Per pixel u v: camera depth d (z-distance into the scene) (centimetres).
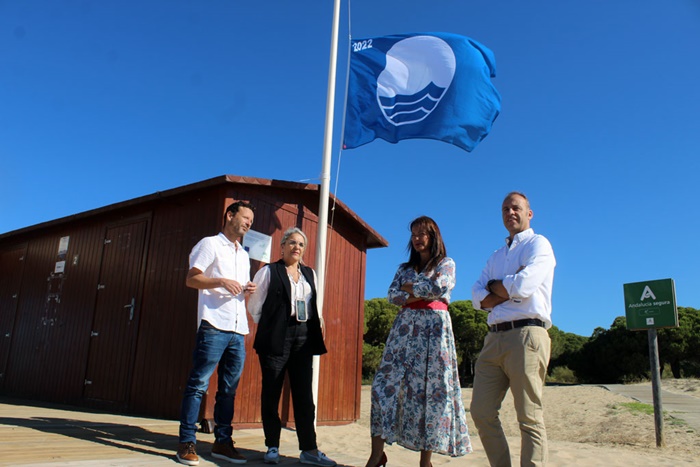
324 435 599
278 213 654
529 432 318
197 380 356
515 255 350
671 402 1182
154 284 647
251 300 396
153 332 626
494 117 693
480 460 452
